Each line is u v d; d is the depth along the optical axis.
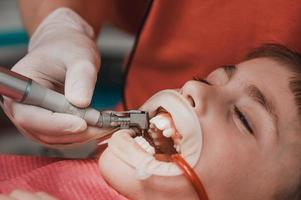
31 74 0.80
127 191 0.68
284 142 0.69
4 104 0.74
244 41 0.94
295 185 0.70
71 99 0.70
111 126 0.71
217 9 0.96
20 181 0.67
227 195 0.68
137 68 1.11
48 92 0.70
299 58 0.79
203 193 0.66
